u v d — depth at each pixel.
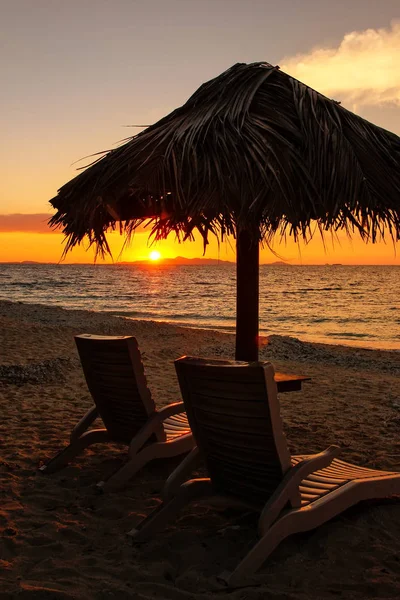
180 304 39.91
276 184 3.15
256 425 2.70
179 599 2.45
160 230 3.95
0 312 22.09
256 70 3.99
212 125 3.46
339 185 3.30
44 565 2.77
